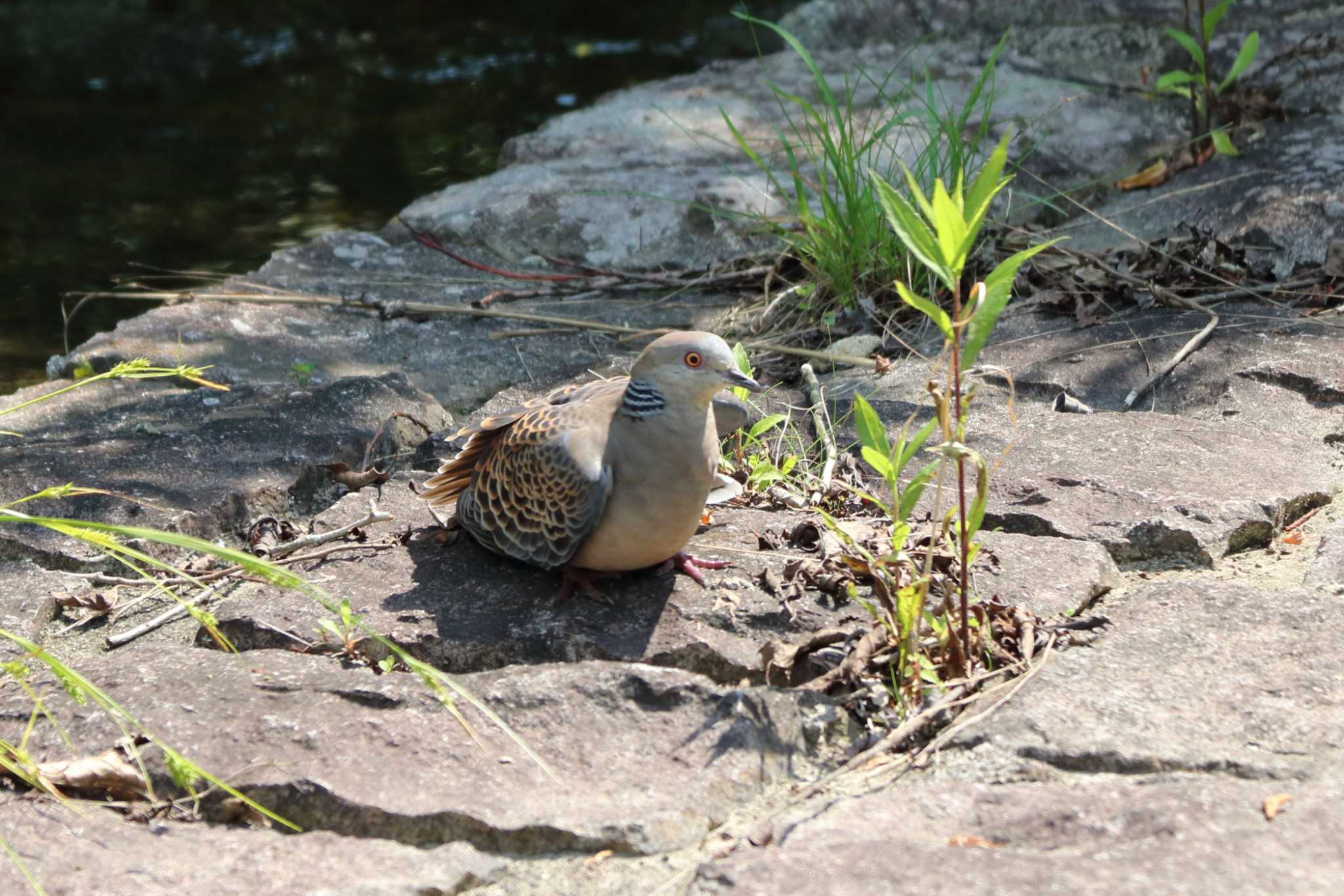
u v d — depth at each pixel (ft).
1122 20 44.45
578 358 30.45
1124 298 30.04
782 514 22.06
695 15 66.85
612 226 36.50
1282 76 40.06
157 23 67.05
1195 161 36.58
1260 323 28.14
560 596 19.48
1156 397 25.88
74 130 53.16
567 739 16.81
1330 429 24.40
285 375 29.58
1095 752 15.89
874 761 16.49
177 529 22.65
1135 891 13.48
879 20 48.42
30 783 16.53
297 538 22.50
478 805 15.75
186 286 38.04
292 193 45.57
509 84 57.67
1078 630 18.49
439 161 48.60
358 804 15.84
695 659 18.45
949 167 34.30
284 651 19.19
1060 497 22.08
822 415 25.32
